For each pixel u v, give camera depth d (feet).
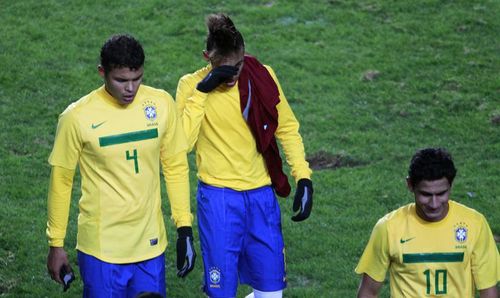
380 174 128.57
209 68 79.56
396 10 186.09
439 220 67.97
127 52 67.72
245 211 79.92
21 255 103.19
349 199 121.19
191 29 176.14
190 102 76.59
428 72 162.91
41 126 140.46
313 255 106.32
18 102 147.74
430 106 151.53
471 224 68.13
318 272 102.01
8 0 185.06
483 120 145.79
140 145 71.15
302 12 184.75
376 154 135.54
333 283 99.60
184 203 74.43
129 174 71.10
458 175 126.93
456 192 121.29
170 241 109.09
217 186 79.51
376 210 117.91
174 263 104.22
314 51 170.30
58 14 179.93
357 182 126.00
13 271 100.07
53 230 72.33
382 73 162.71
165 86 155.94
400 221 68.33
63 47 167.43
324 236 110.63
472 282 69.77
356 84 158.92
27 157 130.31
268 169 80.89
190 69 162.20
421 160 65.77
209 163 79.51
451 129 143.33
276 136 82.79
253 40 173.17
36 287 96.73
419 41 174.50
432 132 142.82
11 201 116.98
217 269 80.02
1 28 172.65
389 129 143.95
